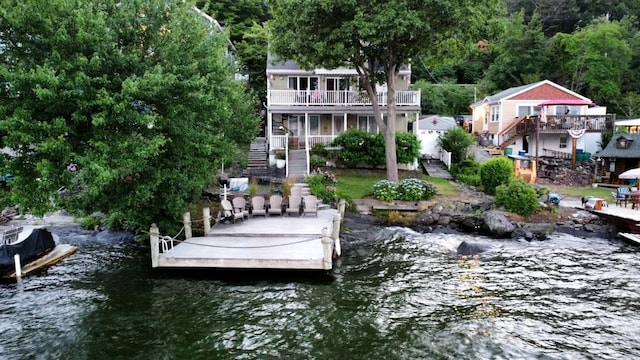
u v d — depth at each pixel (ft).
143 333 31.71
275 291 39.22
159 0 42.34
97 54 36.70
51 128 35.76
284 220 58.13
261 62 122.83
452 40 72.69
